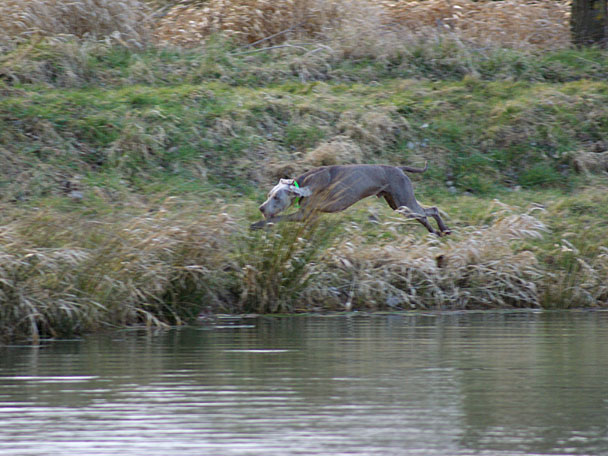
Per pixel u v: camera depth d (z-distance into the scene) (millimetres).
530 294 38250
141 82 54688
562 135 53125
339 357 24625
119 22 58500
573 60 62719
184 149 47938
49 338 28812
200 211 36875
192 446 15633
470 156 51438
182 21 63594
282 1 62562
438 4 66625
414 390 20156
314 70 58156
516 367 23000
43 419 17578
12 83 51250
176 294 33312
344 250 38469
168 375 22047
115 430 16719
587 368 22844
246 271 35562
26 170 44188
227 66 57562
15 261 28797
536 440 16000
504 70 60406
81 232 31547
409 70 59750
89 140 47594
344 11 63312
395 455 15047
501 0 70812
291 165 47469
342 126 51344
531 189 49844
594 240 42812
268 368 22938
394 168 39875
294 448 15500
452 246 39656
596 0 65062
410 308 37094
